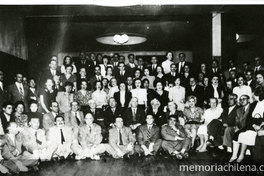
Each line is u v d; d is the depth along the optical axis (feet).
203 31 25.88
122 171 13.97
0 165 13.60
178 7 23.80
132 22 26.48
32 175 13.42
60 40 26.40
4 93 19.95
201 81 21.76
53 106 18.38
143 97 20.43
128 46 27.25
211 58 25.58
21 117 16.72
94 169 14.35
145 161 15.93
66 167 14.82
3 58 21.54
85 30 26.58
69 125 18.10
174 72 21.88
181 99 20.66
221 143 17.94
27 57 25.80
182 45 26.61
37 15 25.38
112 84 21.40
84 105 20.35
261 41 24.71
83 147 16.79
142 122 19.01
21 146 15.07
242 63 24.00
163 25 26.45
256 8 24.20
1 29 22.25
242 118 16.74
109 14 25.72
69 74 22.04
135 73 21.71
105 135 18.20
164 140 17.39
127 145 17.04
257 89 18.31
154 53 27.09
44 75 21.88
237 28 25.31
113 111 19.34
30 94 20.48
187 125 18.53
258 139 13.87
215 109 18.94
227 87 20.84
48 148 16.34
